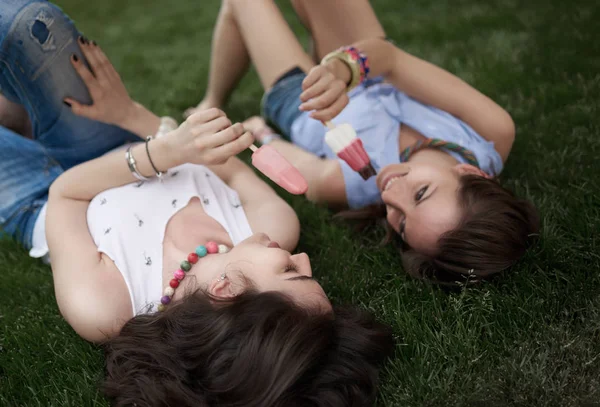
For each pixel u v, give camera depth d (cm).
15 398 166
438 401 151
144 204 173
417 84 211
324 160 226
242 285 141
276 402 126
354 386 137
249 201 190
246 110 286
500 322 171
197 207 177
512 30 313
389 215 194
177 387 134
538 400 148
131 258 164
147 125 204
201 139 162
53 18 174
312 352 131
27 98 184
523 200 190
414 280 187
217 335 133
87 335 160
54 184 178
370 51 201
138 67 335
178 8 405
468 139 209
